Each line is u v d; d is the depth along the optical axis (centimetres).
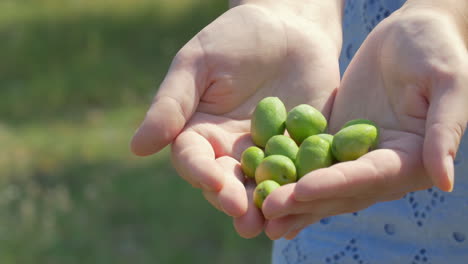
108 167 132
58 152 140
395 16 67
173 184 122
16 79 197
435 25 64
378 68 67
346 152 65
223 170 64
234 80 70
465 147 68
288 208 59
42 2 297
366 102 68
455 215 69
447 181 59
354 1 74
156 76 194
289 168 65
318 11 75
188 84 68
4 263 98
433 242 70
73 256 99
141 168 131
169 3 273
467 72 61
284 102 72
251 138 70
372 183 60
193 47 70
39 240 102
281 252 74
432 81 62
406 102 64
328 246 71
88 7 281
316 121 69
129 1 287
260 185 62
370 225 71
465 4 66
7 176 127
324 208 60
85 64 203
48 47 222
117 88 184
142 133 66
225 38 70
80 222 108
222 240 103
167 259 99
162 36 232
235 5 76
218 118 70
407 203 70
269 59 71
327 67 72
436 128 60
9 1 303
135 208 113
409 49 64
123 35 235
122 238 104
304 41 73
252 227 61
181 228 106
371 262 70
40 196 117
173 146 66
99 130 154
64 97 178
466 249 69
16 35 238
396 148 62
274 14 73
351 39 75
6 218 108
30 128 157
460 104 60
